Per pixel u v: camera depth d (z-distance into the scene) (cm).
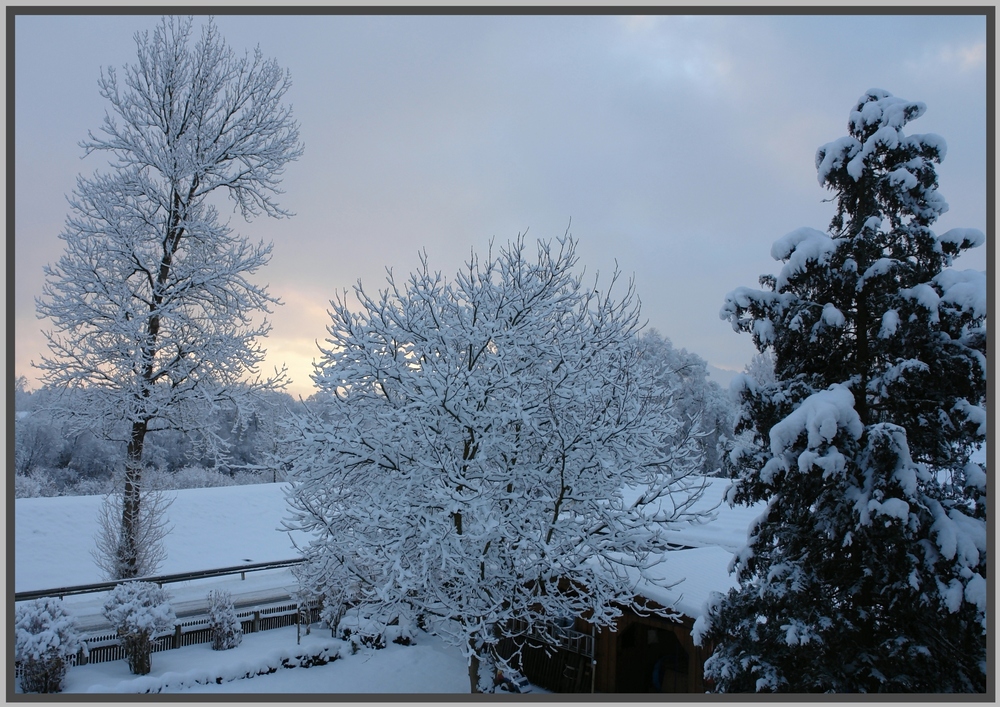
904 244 979
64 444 4472
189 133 2102
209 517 2722
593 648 1436
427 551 1112
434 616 1294
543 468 1314
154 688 1260
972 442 920
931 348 921
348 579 1333
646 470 1323
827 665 891
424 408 1248
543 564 1188
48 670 1195
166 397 2006
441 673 1554
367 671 1504
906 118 1002
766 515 1034
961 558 830
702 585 1317
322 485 1338
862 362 1009
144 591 1409
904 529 851
